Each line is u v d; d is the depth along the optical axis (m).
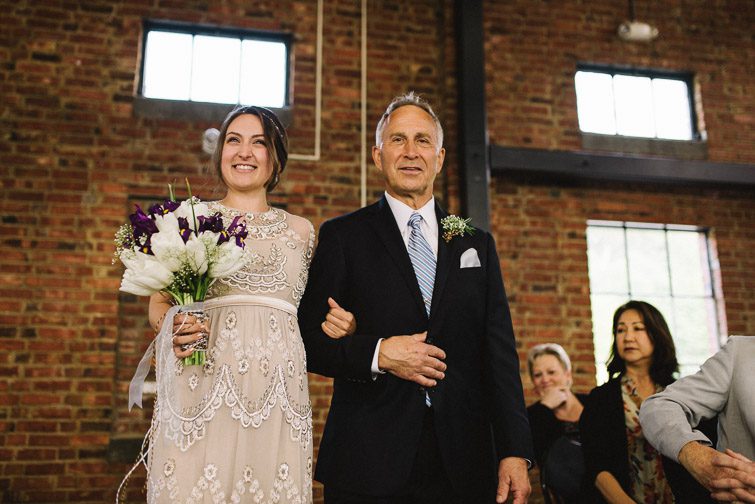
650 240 5.49
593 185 5.40
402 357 1.89
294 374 1.92
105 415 4.26
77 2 4.85
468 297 2.10
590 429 3.05
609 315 5.27
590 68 5.71
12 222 4.43
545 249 5.18
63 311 4.37
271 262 1.97
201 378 1.83
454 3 5.41
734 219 5.58
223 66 5.05
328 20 5.20
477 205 4.91
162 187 4.68
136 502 4.17
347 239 2.15
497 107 5.36
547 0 5.65
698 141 5.69
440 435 1.92
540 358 4.12
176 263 1.77
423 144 2.22
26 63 4.69
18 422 4.16
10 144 4.55
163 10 4.97
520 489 1.89
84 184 4.58
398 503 1.88
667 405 1.83
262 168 2.07
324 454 1.97
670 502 2.80
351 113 5.07
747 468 1.57
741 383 1.80
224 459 1.77
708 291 5.49
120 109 4.75
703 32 5.88
